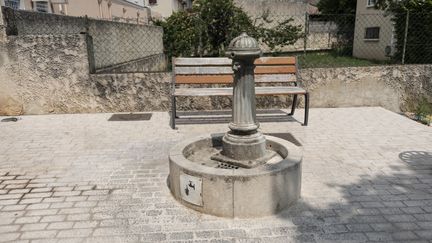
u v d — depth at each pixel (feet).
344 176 13.10
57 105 22.74
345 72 24.14
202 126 20.10
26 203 11.19
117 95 23.06
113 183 12.63
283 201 10.63
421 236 9.32
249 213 10.27
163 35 51.39
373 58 61.16
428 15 32.35
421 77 24.49
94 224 9.99
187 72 21.06
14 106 22.31
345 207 10.82
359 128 19.49
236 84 11.56
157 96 23.34
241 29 38.88
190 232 9.59
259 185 10.09
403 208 10.74
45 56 21.85
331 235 9.39
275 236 9.37
